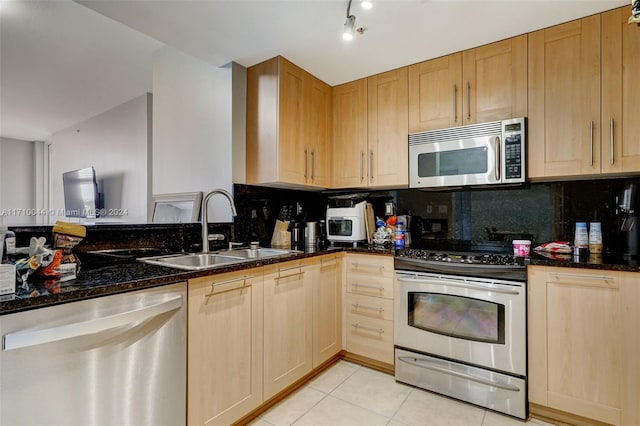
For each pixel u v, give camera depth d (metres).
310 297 2.10
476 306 1.85
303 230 2.75
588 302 1.58
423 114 2.29
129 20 1.79
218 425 1.50
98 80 3.16
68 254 1.38
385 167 2.45
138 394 1.23
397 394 1.97
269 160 2.25
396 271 2.13
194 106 2.51
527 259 1.79
